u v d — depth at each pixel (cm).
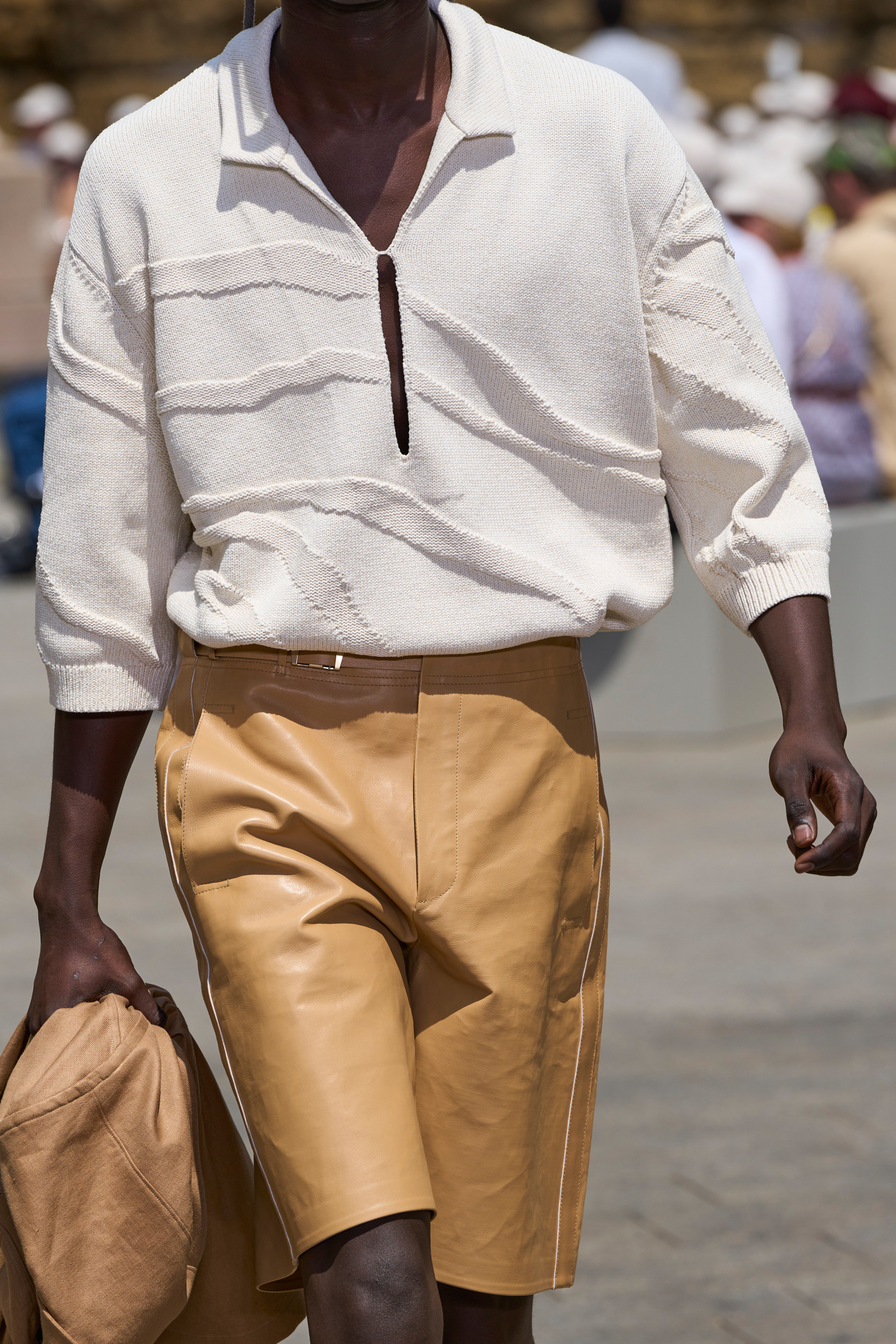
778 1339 958
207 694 674
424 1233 614
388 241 655
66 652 694
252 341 653
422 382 647
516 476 660
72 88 5681
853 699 2489
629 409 671
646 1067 1342
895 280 2492
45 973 695
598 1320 984
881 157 2534
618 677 2356
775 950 1597
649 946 1609
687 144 2327
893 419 2552
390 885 650
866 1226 1089
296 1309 725
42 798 2045
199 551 709
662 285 674
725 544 684
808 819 636
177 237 657
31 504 3375
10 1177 661
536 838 666
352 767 657
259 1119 631
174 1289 671
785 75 5738
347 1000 631
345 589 652
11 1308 691
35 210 3725
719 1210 1114
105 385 678
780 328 2309
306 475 653
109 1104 663
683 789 2133
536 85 661
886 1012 1448
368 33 643
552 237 651
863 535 2470
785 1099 1280
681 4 5791
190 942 1580
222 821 655
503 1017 657
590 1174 1167
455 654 661
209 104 664
